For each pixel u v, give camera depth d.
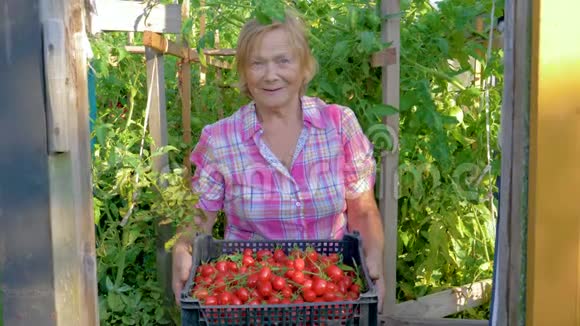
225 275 1.93
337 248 2.20
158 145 2.78
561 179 1.14
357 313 1.77
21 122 1.13
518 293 1.21
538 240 1.16
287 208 2.29
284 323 1.76
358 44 2.63
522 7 1.14
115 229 2.80
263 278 1.84
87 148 1.25
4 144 1.14
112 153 2.72
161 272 2.77
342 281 1.92
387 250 2.61
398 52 2.52
